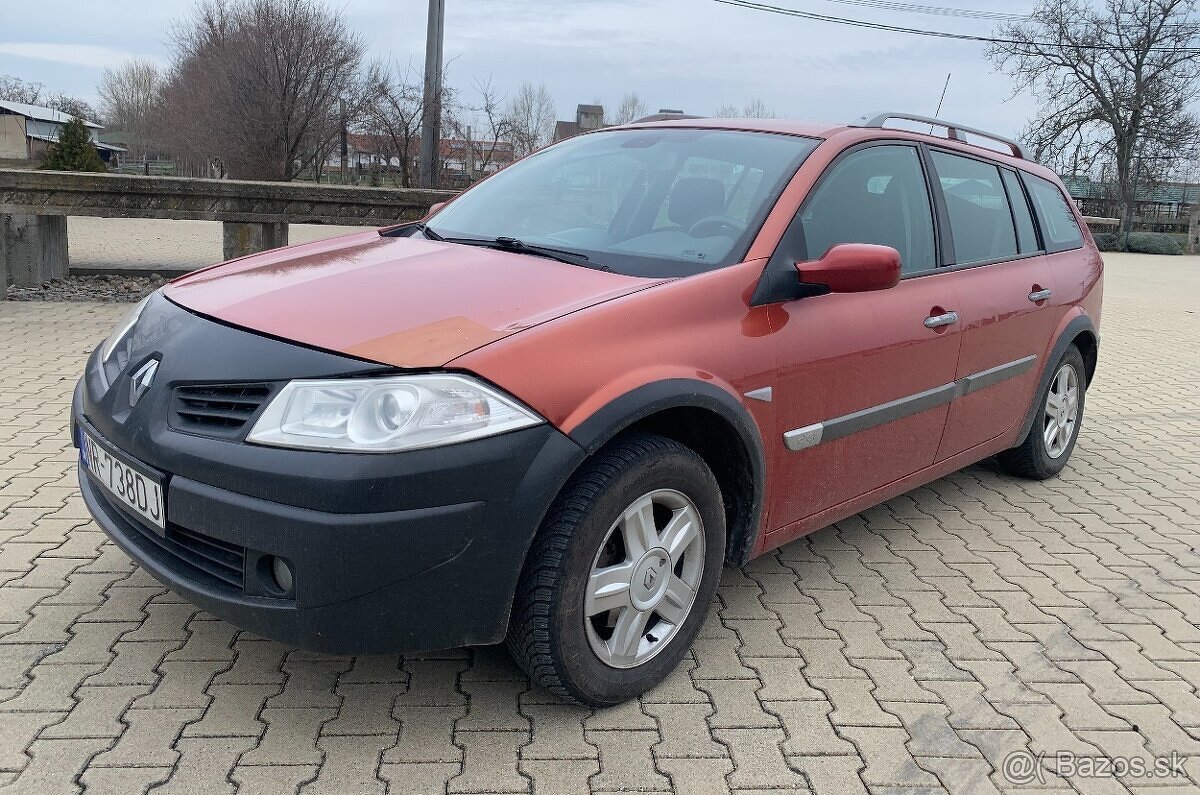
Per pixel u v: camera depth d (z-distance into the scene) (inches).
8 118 2401.6
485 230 134.0
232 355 93.4
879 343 128.1
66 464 164.6
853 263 112.4
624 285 107.5
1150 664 122.4
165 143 1245.1
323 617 86.2
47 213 316.5
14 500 148.3
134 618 116.6
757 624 126.7
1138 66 1418.6
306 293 104.1
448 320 95.7
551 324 96.2
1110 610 136.9
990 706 110.4
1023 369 167.5
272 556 86.9
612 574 99.7
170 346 99.0
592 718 102.7
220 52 986.1
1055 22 1433.3
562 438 91.7
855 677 114.6
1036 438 184.2
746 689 110.4
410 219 350.0
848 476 130.8
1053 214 187.9
